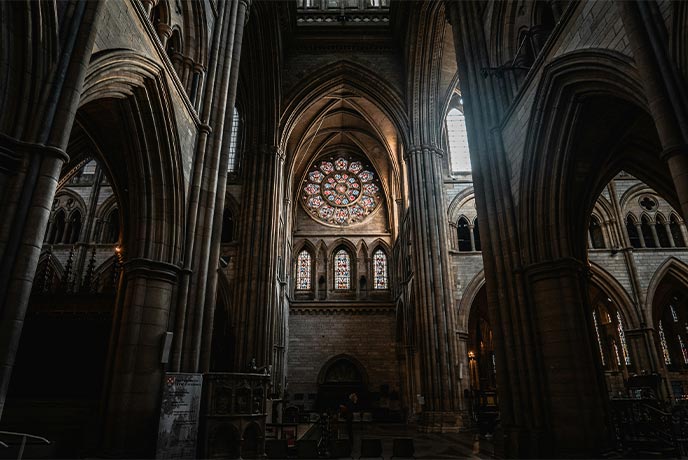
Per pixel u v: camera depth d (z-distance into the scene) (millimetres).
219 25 14320
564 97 10852
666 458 10102
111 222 28781
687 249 25641
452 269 24828
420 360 23234
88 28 6973
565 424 10203
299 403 33750
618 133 11500
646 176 14297
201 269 11914
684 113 6629
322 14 30172
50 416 11242
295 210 39312
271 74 26703
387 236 38656
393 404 33344
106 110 10797
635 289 24906
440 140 26828
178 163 11320
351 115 35844
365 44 29766
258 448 11305
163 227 11016
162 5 11625
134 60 9016
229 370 22000
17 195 5816
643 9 7445
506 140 13719
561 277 11039
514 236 12508
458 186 27188
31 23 6145
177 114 11328
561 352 10617
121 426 9383
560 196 11445
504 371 12125
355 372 35438
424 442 16141
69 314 14312
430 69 26719
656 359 23562
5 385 5281
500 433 12477
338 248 38906
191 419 9898
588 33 9617
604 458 9500
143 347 10094
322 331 35781
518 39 14172
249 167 26500
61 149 6258
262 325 23094
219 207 13031
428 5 24797
